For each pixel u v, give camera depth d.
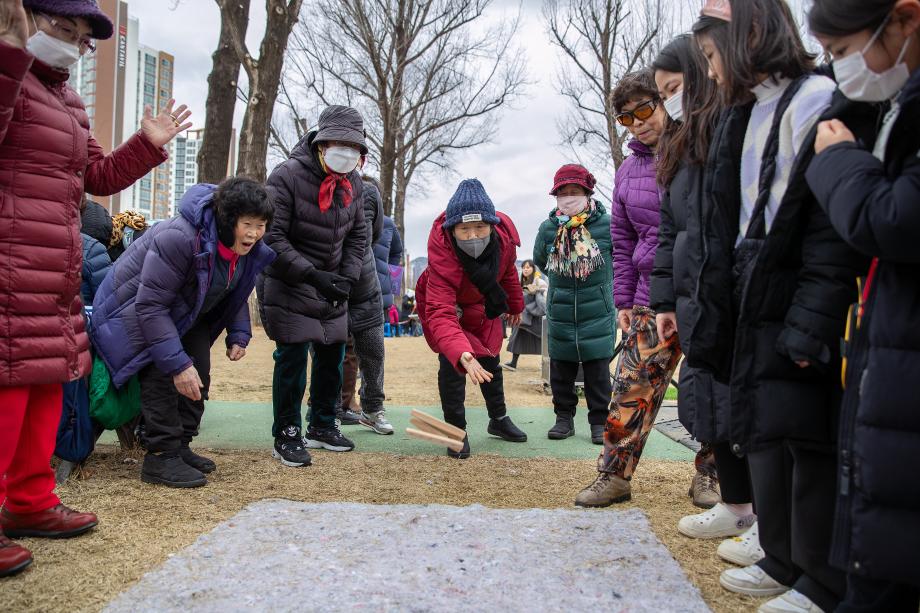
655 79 2.78
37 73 2.56
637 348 3.37
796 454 2.12
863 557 1.64
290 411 4.27
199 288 3.58
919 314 1.59
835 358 1.93
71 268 2.66
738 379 2.13
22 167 2.51
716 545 2.84
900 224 1.53
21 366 2.50
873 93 1.71
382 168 19.83
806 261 1.98
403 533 2.87
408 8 19.30
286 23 9.77
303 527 2.93
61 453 3.71
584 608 2.21
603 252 4.98
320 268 4.30
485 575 2.45
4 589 2.36
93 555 2.67
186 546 2.76
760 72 2.19
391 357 12.47
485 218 4.21
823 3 1.67
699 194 2.46
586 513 3.16
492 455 4.64
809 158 1.95
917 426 1.57
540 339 10.30
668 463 4.38
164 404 3.72
